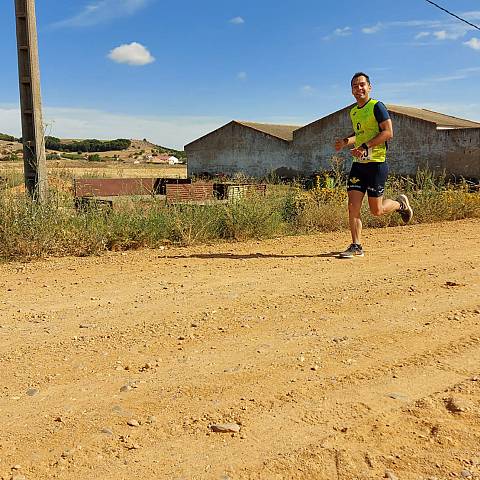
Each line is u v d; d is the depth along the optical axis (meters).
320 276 5.73
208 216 8.49
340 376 3.27
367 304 4.68
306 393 3.05
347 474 2.36
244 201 9.11
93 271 5.92
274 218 9.13
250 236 8.61
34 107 8.47
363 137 6.90
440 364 3.47
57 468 2.35
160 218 8.12
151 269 6.05
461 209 11.76
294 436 2.63
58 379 3.17
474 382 3.21
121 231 7.57
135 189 13.09
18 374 3.22
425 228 9.80
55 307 4.52
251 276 5.72
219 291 5.07
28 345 3.67
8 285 5.24
